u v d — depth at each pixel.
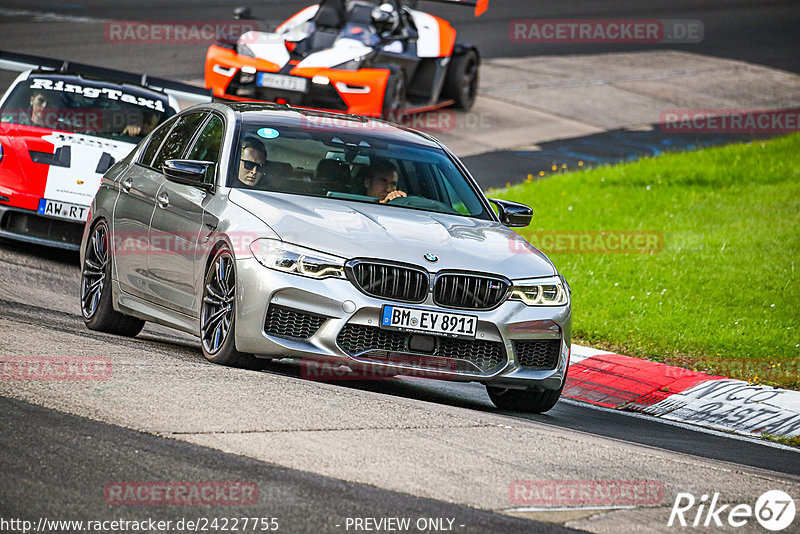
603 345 35.00
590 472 18.70
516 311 24.50
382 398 22.59
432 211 27.06
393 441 18.97
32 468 15.86
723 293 40.81
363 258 23.58
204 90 46.31
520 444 20.06
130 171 30.66
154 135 31.36
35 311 30.81
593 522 15.95
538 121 74.75
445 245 24.70
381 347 23.61
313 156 27.39
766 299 40.19
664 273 43.22
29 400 19.17
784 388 30.53
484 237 26.05
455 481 17.16
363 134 28.98
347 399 21.78
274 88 59.31
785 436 27.98
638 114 80.56
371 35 63.47
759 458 24.42
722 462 22.44
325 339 23.30
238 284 23.89
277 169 26.75
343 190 26.72
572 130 73.81
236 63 59.88
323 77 59.16
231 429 18.48
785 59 104.94
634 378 31.42
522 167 62.88
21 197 37.81
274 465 16.84
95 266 30.95
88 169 39.16
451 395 27.78
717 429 28.34
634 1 132.00
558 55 98.06
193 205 26.58
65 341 25.00
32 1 103.38
